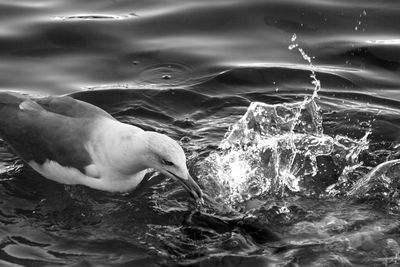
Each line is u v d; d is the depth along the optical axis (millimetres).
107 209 10312
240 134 11688
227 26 14664
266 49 14008
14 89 12836
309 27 14617
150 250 9406
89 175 10523
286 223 9922
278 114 12133
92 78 13164
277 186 10742
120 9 15156
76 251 9383
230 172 10984
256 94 12750
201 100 12555
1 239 9586
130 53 13859
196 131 11836
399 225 9758
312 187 10719
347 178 10859
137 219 10094
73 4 15266
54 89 12844
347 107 12367
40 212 10242
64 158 10539
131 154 10078
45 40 14109
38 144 10703
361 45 14031
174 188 10719
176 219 10070
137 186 10773
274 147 11461
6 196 10539
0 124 11047
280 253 9297
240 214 10141
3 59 13602
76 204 10438
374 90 12867
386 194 10445
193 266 9117
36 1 15328
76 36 14242
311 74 13242
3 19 14617
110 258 9250
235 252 9359
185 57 13727
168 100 12539
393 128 11812
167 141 9930
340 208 10203
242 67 13383
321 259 9133
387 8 15094
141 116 12164
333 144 11539
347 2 15297
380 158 11227
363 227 9734
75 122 10602
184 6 15227
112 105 12398
